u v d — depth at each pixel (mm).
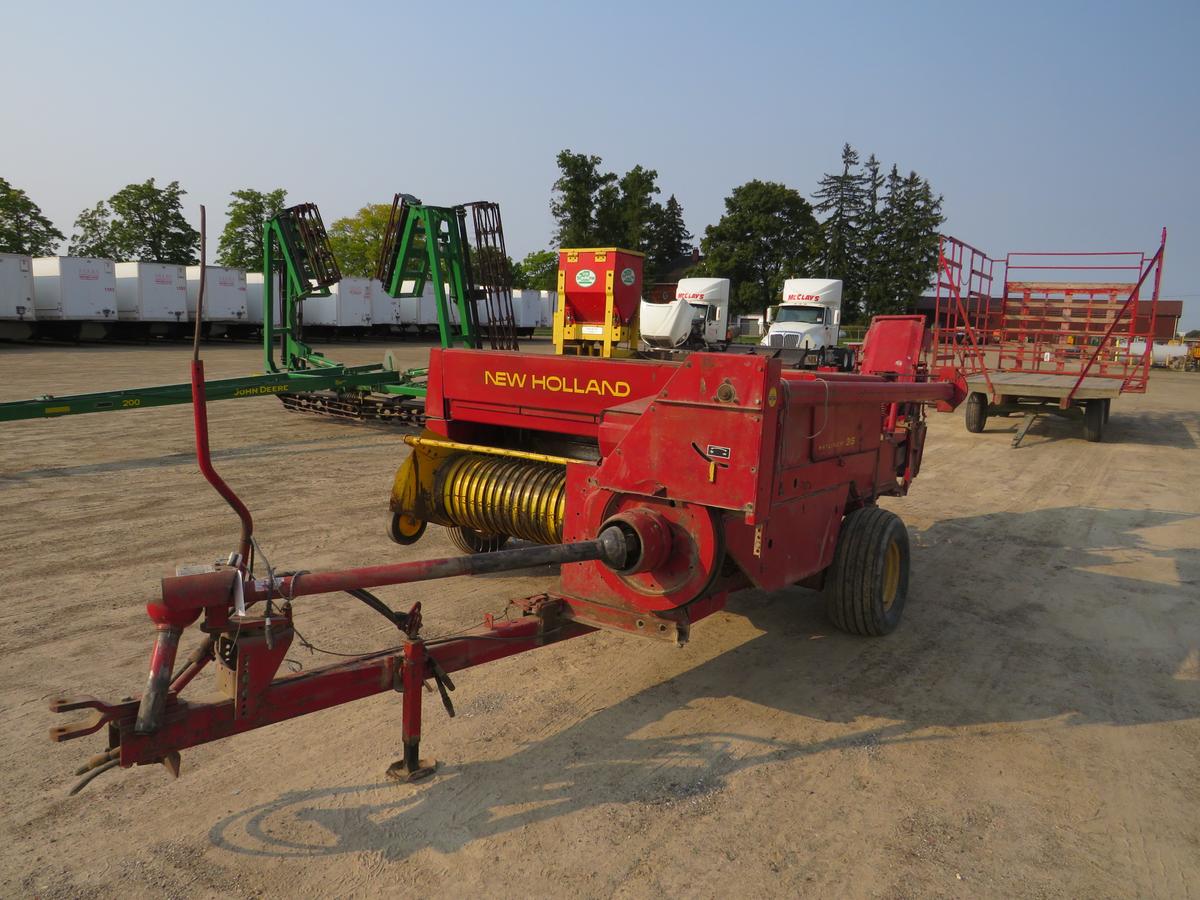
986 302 15617
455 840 2920
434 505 5406
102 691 3914
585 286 9352
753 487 3293
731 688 4273
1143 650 4984
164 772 3293
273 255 13320
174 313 32125
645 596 3678
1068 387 13508
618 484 3709
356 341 41188
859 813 3195
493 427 5766
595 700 4074
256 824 2975
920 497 9211
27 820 2957
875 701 4184
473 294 12336
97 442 10516
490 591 5516
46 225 48906
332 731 3660
